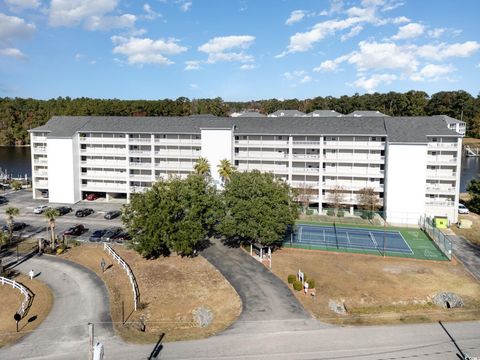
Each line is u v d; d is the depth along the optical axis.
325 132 83.50
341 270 53.50
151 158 90.38
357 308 42.31
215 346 34.09
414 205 76.62
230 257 57.84
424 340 35.03
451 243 65.38
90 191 93.50
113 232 66.12
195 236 56.06
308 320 39.25
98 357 24.84
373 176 83.44
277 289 47.19
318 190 85.50
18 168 144.50
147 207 56.00
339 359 31.80
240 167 89.81
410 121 84.44
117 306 43.00
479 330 36.91
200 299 44.91
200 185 60.94
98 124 93.38
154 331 37.66
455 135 77.31
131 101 187.12
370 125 84.88
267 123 90.31
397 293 46.41
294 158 86.38
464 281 50.06
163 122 92.44
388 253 60.34
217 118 93.62
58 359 32.44
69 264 55.19
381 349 33.38
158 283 49.25
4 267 53.97
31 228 71.75
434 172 82.50
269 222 54.53
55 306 42.97
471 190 89.25
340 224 76.44
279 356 32.31
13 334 37.09
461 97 196.75
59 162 89.94
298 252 60.66
